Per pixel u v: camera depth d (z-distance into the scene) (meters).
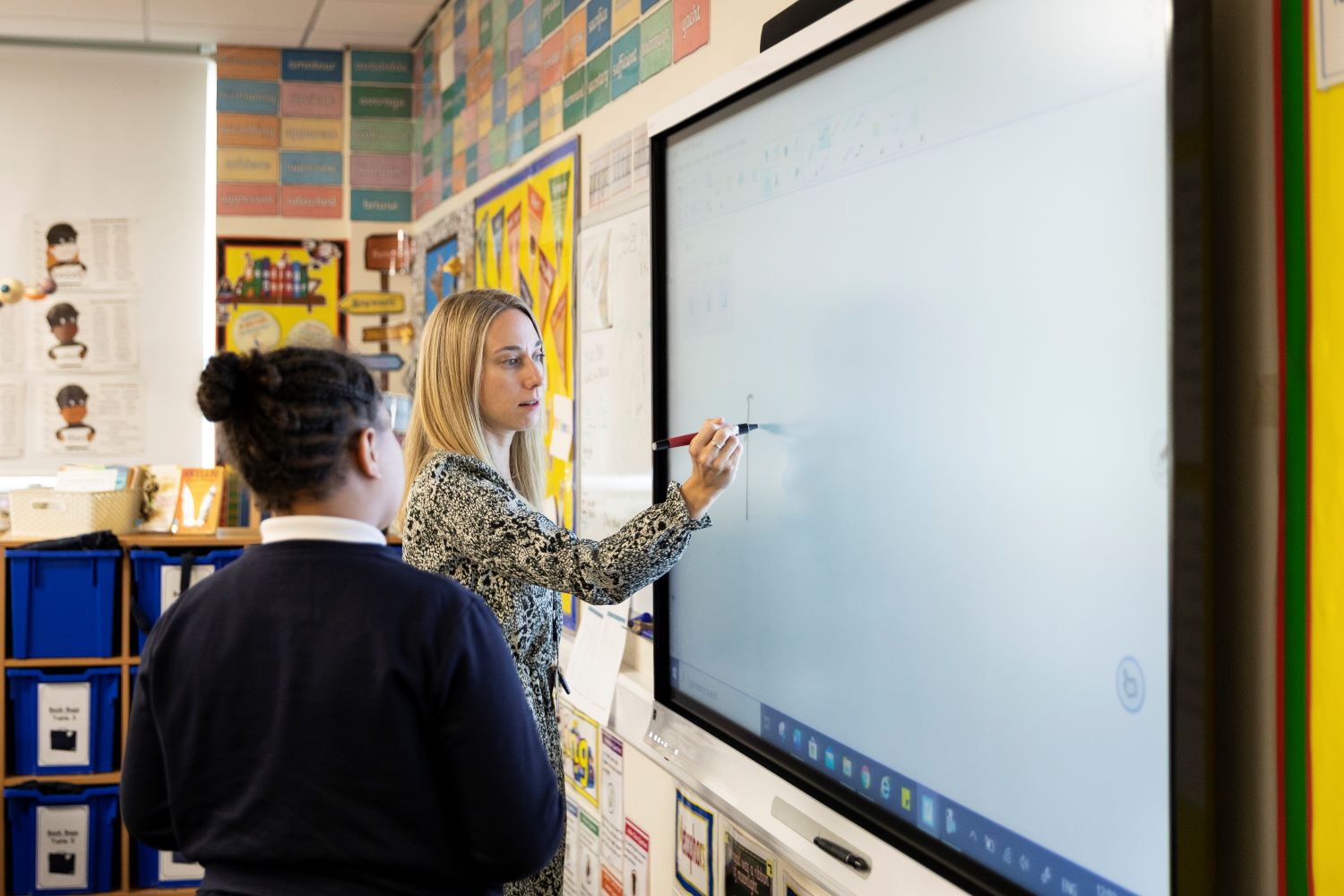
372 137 4.81
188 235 4.84
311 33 4.59
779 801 1.56
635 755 2.42
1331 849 0.82
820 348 1.44
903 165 1.26
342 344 1.27
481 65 3.71
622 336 2.42
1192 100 0.87
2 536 3.92
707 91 1.71
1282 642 0.86
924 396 1.23
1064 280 1.02
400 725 1.12
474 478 1.73
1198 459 0.87
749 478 1.65
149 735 1.25
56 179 4.73
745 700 1.68
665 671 1.96
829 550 1.44
